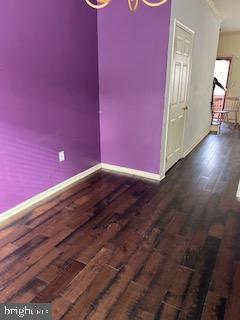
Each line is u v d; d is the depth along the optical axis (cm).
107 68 329
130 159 352
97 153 366
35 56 241
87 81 319
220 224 236
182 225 233
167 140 335
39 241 208
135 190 304
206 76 490
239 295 158
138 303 152
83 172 342
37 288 162
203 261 187
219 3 422
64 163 304
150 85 306
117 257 191
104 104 347
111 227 229
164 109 306
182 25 308
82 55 301
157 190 305
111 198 284
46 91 261
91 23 307
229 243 208
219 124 632
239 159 420
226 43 692
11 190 241
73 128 309
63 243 206
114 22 305
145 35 291
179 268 180
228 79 717
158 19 278
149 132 325
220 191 303
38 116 257
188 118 415
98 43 325
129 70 314
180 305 151
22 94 236
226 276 173
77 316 143
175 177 344
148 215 250
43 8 239
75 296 156
